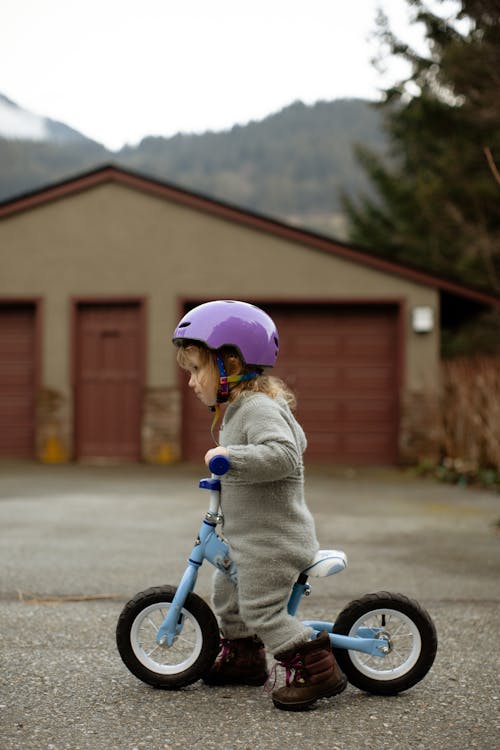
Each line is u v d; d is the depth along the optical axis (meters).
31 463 12.38
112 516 7.18
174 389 12.68
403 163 20.75
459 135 14.34
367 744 2.44
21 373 12.91
